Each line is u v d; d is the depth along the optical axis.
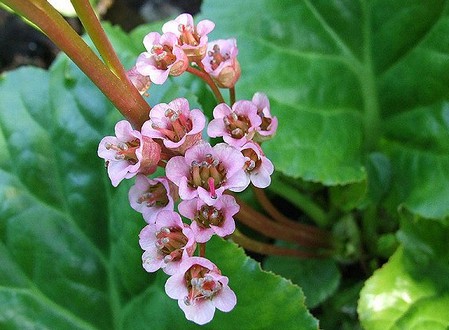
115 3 0.35
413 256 0.22
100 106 0.22
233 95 0.18
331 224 0.26
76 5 0.14
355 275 0.25
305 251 0.24
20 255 0.22
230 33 0.24
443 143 0.24
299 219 0.27
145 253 0.14
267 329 0.18
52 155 0.22
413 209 0.23
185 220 0.18
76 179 0.22
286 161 0.23
